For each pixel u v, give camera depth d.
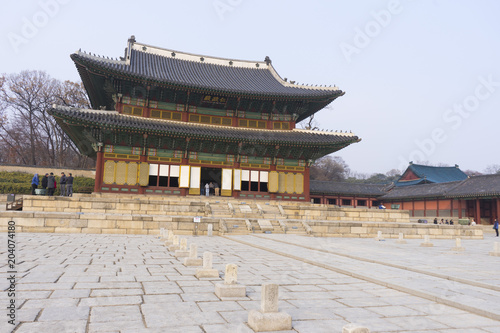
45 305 7.31
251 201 38.28
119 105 38.06
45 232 24.28
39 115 72.75
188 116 41.00
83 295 8.23
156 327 6.25
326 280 11.33
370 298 9.10
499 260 17.22
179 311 7.31
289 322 6.51
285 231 29.84
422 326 6.91
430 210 64.25
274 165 41.75
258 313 6.51
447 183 64.75
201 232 28.03
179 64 47.31
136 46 46.38
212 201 37.12
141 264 12.81
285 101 42.59
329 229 31.66
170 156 38.72
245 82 46.38
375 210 37.00
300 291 9.69
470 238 35.88
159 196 36.69
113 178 36.25
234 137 37.31
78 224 25.17
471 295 9.25
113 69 34.31
